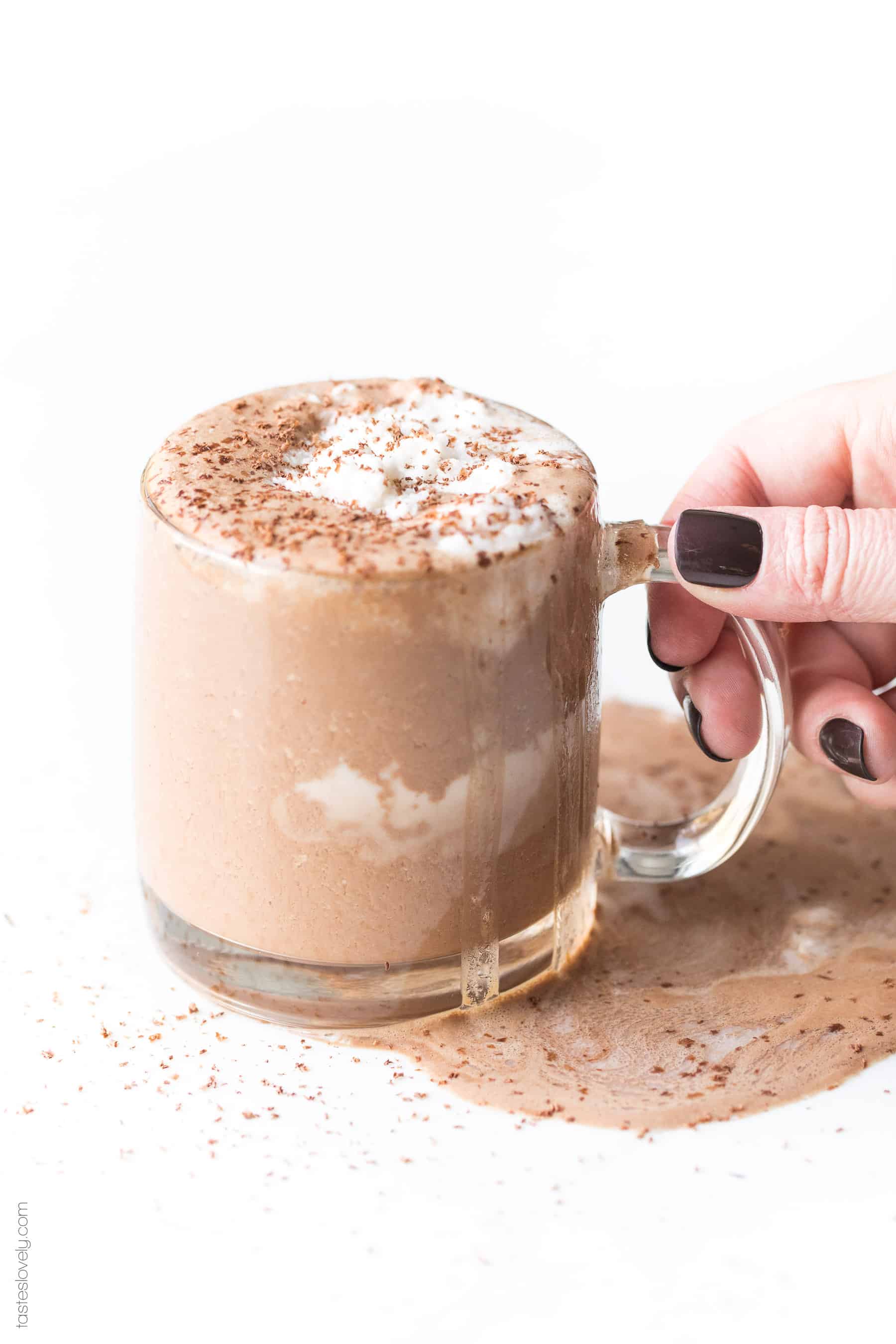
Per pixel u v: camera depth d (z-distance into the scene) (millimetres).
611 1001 585
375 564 531
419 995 570
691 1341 512
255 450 573
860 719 607
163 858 572
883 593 562
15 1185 540
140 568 563
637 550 570
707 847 604
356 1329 513
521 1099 560
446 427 584
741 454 643
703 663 613
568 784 569
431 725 541
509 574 538
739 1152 548
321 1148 549
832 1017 579
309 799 545
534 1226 532
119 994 588
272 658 537
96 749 677
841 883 625
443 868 555
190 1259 526
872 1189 540
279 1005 572
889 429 628
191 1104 559
